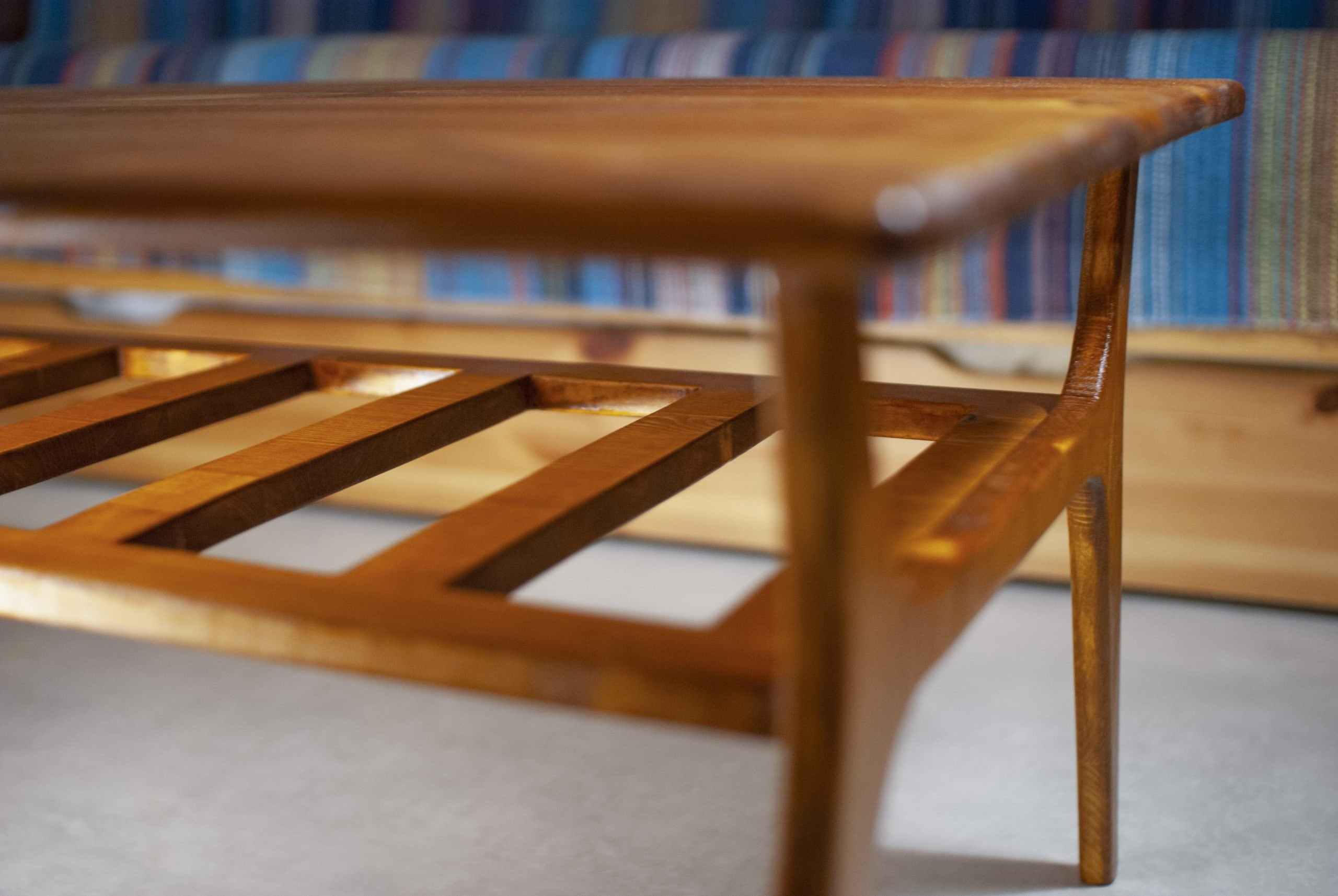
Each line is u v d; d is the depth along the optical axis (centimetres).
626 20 153
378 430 61
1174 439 108
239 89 79
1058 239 104
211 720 95
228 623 43
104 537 49
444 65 131
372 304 126
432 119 44
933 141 32
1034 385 108
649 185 25
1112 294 67
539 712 95
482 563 46
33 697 99
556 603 114
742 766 87
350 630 41
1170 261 103
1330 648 102
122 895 73
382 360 77
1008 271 106
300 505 56
